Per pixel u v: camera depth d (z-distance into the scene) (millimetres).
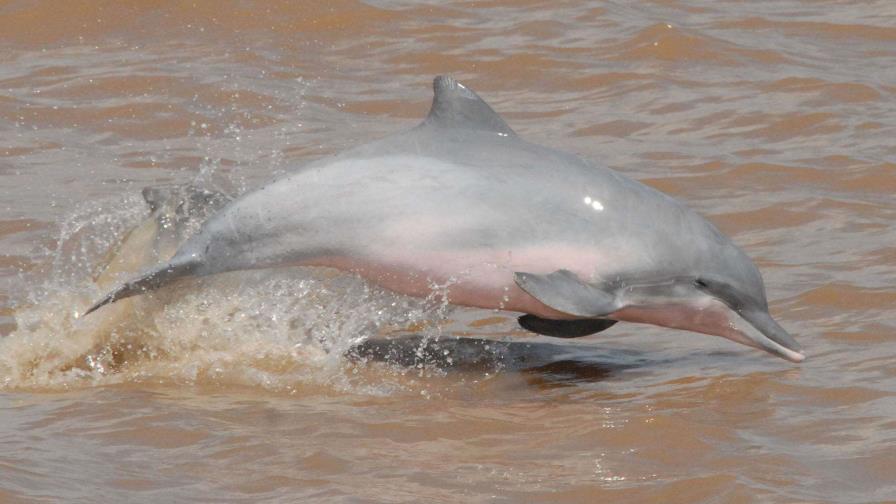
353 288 34656
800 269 38375
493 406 29734
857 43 61781
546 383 31609
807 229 41812
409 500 24094
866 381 30375
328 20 63438
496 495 24422
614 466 25844
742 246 40625
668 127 52312
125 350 32938
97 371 31797
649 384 31266
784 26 63656
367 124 53094
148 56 60000
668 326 33062
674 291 32000
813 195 44594
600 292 31109
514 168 31906
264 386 30922
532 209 31469
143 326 33469
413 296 32562
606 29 62625
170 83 56594
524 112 54531
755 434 27453
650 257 31672
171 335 33344
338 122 53250
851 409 28812
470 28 62969
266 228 31953
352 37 62281
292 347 33281
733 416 28609
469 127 32812
